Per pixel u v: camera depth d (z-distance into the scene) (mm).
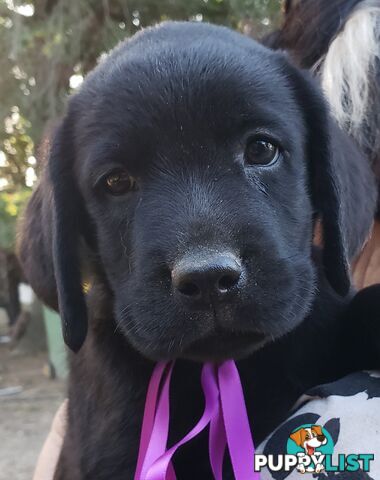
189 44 166
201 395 165
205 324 141
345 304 180
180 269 137
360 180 181
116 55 175
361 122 195
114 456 165
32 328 1120
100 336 177
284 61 175
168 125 153
